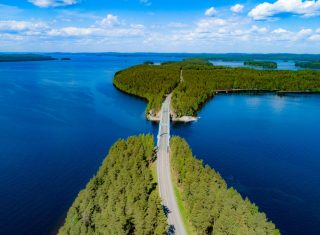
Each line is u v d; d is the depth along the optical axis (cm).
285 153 15862
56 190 11644
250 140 17825
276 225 9956
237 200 8494
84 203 9262
